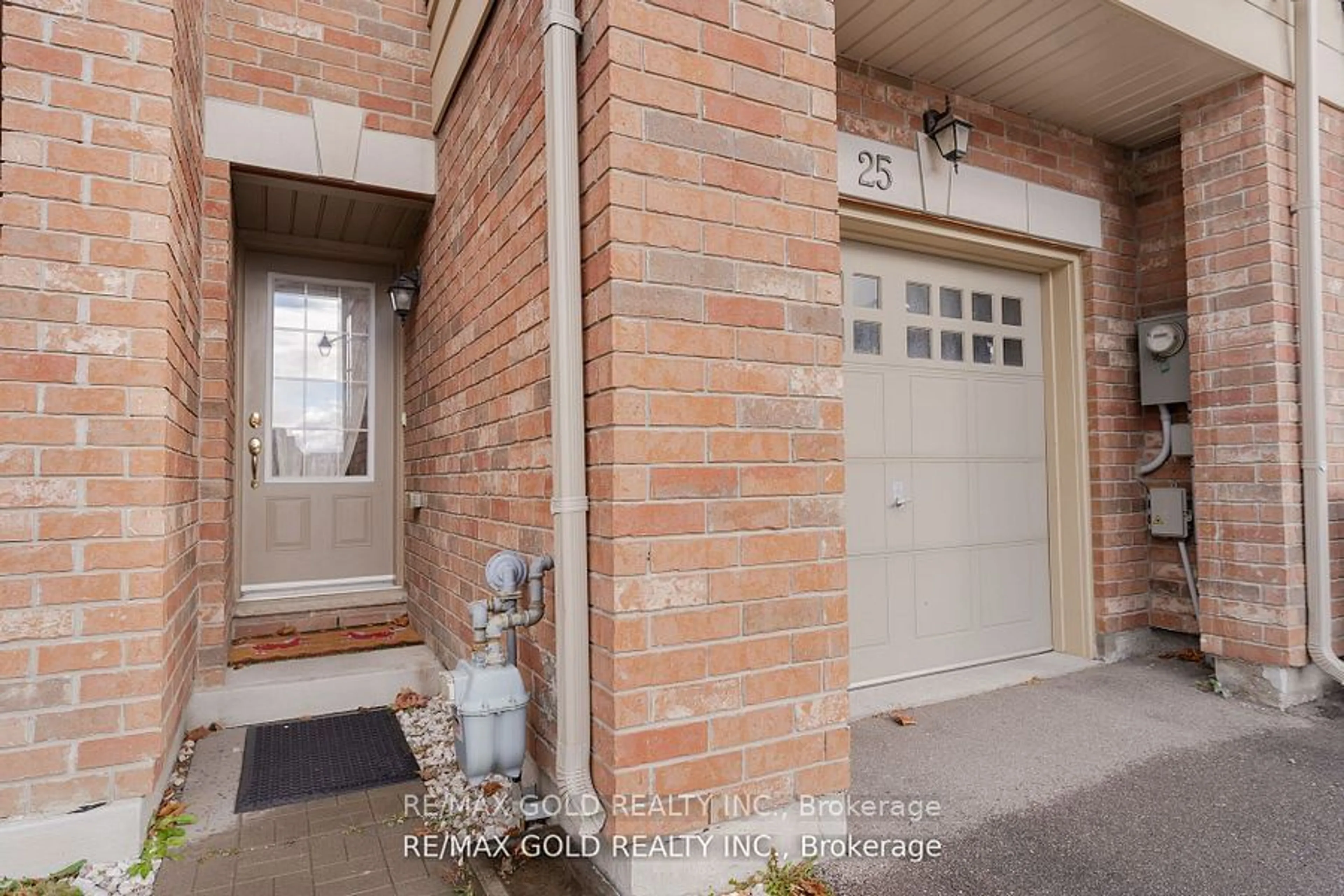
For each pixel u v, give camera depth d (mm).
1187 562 4301
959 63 3570
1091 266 4410
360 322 4973
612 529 1965
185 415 2922
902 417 3973
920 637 3984
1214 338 3861
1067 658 4344
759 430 2168
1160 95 3900
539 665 2520
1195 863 2199
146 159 2395
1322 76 3871
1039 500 4512
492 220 3113
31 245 2240
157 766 2400
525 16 2721
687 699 2027
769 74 2229
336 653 4000
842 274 3785
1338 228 3943
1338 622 3721
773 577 2168
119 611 2307
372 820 2553
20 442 2209
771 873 2119
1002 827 2412
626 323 1983
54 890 2059
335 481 4832
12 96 2238
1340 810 2508
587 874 2168
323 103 3832
